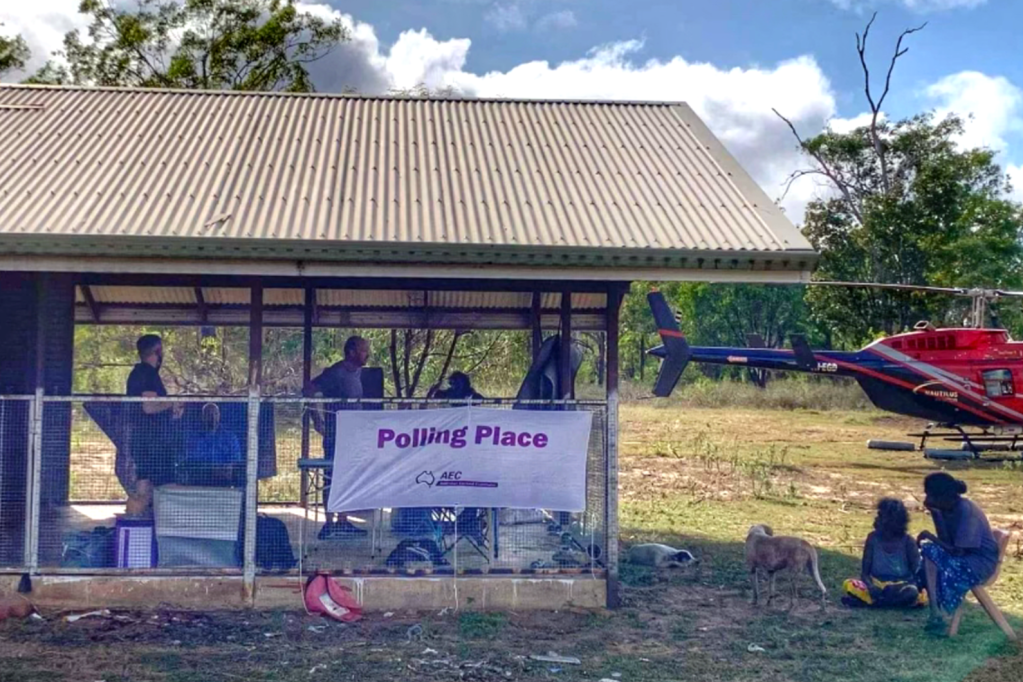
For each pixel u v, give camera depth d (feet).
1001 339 78.59
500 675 24.72
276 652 26.13
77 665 24.86
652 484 58.90
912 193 140.56
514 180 33.76
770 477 63.05
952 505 29.40
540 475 29.86
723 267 27.86
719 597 32.76
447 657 25.98
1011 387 77.10
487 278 28.37
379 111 41.83
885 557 31.68
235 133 37.60
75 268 27.04
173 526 30.04
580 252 27.37
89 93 42.47
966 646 27.78
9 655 25.49
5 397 29.40
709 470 65.16
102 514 36.01
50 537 30.17
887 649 27.45
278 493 39.60
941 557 28.99
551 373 34.19
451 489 29.73
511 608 30.19
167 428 30.37
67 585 29.40
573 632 28.32
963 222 133.90
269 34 110.52
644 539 42.47
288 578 29.73
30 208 28.78
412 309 45.37
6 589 29.37
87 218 28.12
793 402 123.85
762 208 31.42
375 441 29.60
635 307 175.83
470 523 30.55
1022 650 27.45
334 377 34.40
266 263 27.37
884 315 130.62
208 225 27.99
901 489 59.98
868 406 122.31
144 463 30.30
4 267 27.02
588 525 30.94
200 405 30.53
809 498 55.21
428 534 30.40
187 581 29.60
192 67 111.34
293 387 62.49
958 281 127.85
